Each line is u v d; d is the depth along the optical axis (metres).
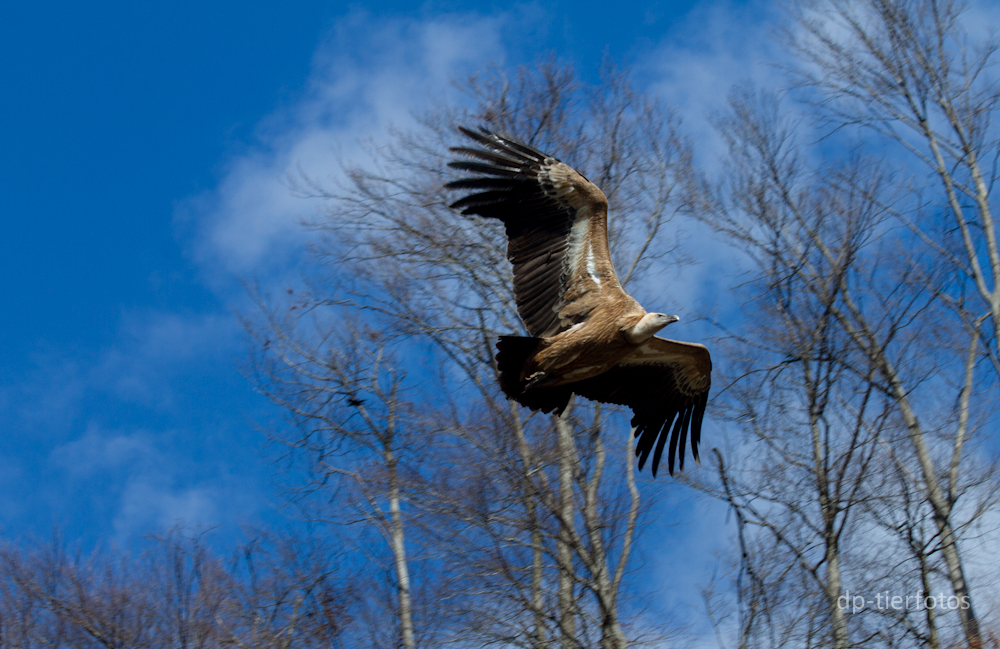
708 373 14.17
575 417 17.14
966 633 15.57
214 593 16.81
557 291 12.98
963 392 18.62
